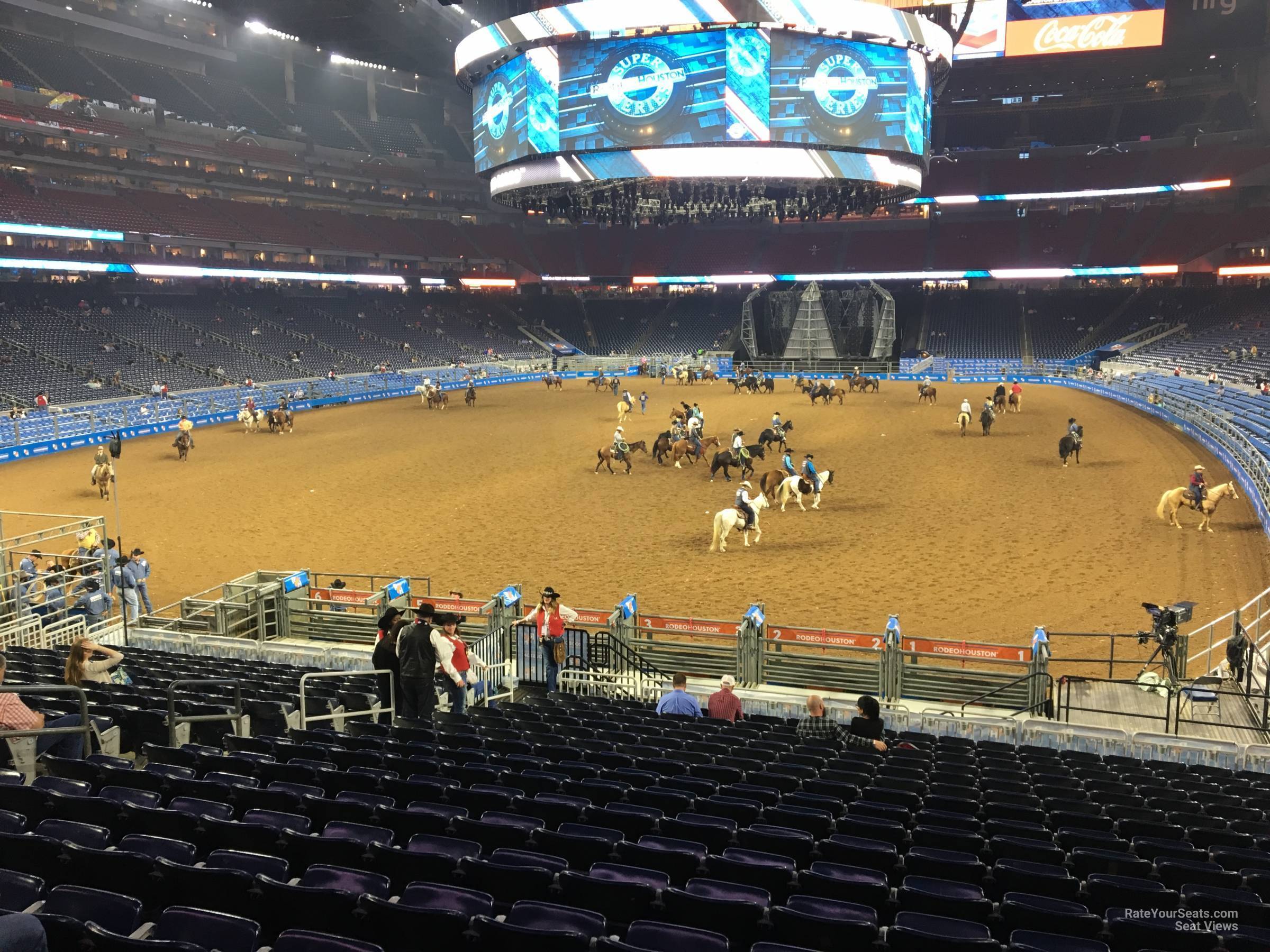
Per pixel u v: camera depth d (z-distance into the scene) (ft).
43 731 26.96
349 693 43.14
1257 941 18.35
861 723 38.63
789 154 140.05
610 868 21.26
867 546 85.76
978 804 30.12
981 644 49.90
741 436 116.78
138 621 62.85
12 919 10.56
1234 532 87.15
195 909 16.67
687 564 81.00
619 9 135.13
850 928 18.19
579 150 142.41
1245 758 42.52
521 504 107.04
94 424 163.63
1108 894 21.70
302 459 140.36
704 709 52.34
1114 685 53.16
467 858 20.68
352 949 15.28
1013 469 119.44
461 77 158.20
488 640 55.72
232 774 27.91
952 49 152.76
